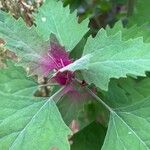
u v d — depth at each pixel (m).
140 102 0.28
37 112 0.28
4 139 0.27
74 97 0.31
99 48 0.27
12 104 0.28
